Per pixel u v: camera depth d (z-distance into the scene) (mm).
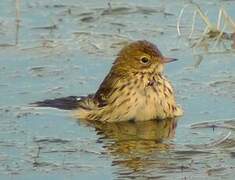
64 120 17344
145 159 15352
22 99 18297
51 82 19078
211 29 21234
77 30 21812
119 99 17484
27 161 15297
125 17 22484
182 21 22109
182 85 18828
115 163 15203
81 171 14883
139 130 16953
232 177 14570
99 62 20031
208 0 22969
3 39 21328
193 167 14969
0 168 15031
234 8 22453
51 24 22125
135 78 17547
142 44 17828
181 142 16172
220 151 15625
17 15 22391
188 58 20188
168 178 14555
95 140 16375
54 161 15297
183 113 17594
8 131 16703
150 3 23156
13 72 19547
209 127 16875
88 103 17812
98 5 23156
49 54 20484
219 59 20109
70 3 23328
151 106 17422
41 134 16578
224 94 18312
